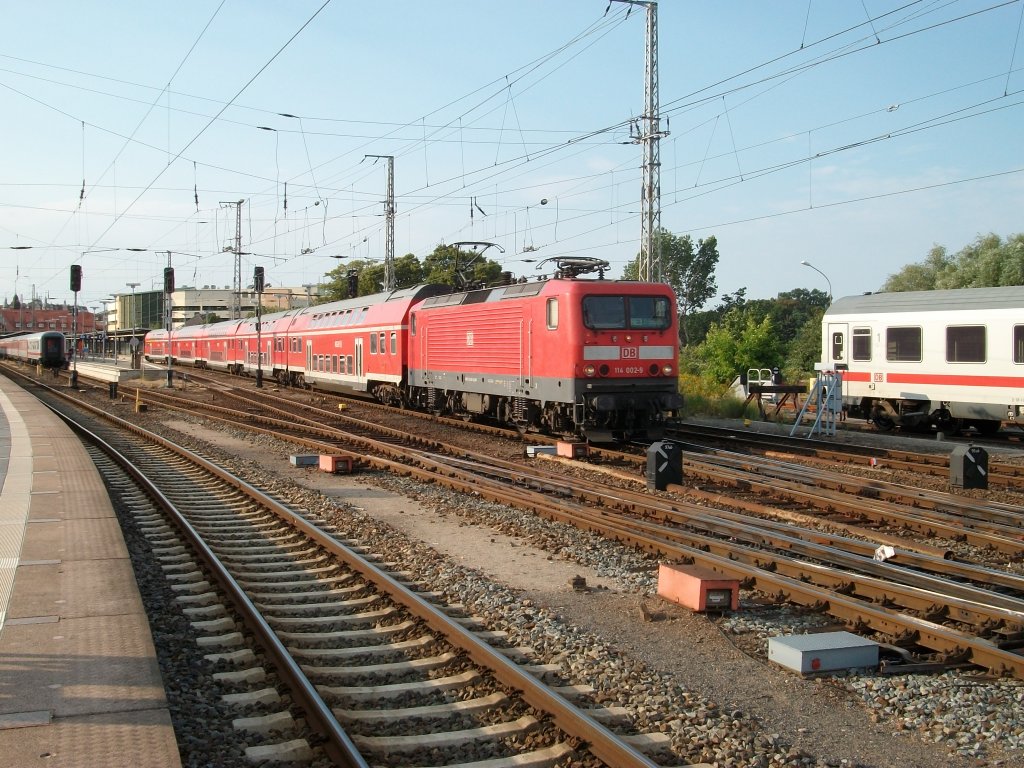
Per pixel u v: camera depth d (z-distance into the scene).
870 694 6.43
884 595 8.41
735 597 8.35
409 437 23.09
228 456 20.52
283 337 46.81
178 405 36.94
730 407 31.02
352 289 48.56
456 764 5.32
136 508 13.65
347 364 36.62
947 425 25.52
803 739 5.73
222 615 8.32
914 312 25.34
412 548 10.92
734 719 5.92
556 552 10.78
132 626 7.03
